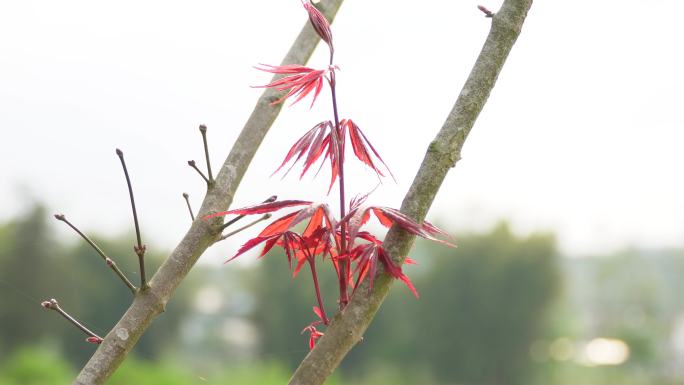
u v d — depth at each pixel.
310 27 2.39
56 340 24.20
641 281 59.44
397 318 39.84
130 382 10.05
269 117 2.23
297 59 2.36
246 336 33.66
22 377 13.77
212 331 32.19
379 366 39.28
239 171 2.16
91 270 24.14
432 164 1.70
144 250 1.95
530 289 40.31
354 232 1.57
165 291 2.00
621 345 51.31
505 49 1.74
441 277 40.25
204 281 33.47
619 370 48.47
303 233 1.70
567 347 43.94
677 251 65.88
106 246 24.20
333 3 2.42
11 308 23.58
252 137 2.20
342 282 1.66
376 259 1.62
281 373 15.58
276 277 34.50
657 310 57.69
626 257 62.03
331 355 1.64
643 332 52.06
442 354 39.56
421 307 39.84
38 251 23.81
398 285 40.09
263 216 2.11
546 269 40.66
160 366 10.71
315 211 1.59
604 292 59.41
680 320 58.34
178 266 2.03
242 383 14.50
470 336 39.69
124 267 23.94
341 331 1.64
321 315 1.72
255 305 35.00
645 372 49.50
